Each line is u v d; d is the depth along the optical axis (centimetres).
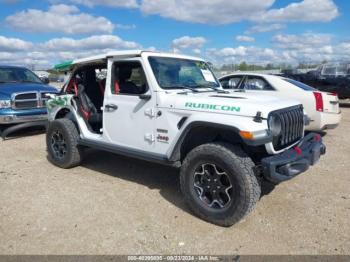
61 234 353
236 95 432
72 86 589
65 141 556
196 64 517
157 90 423
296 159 371
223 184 370
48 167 582
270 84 796
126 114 459
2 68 940
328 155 645
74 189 477
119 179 518
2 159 634
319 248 327
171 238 346
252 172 350
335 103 757
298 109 417
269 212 402
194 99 394
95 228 366
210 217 372
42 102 845
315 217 389
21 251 322
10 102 798
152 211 407
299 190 468
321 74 1614
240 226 370
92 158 631
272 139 356
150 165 588
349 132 867
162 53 471
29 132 903
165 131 416
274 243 336
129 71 464
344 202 429
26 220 383
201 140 411
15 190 473
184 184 390
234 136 383
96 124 575
